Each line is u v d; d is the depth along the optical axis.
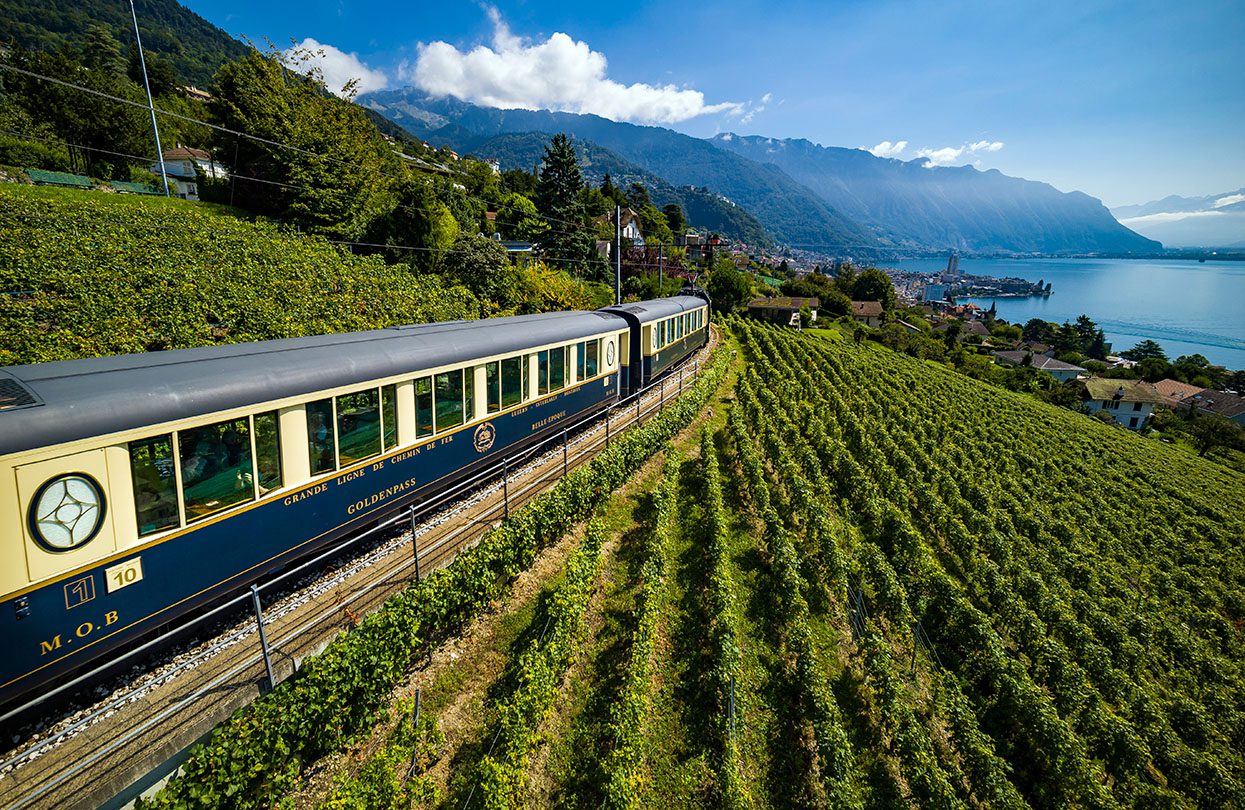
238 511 8.89
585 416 20.05
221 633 9.11
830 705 10.77
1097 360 141.38
